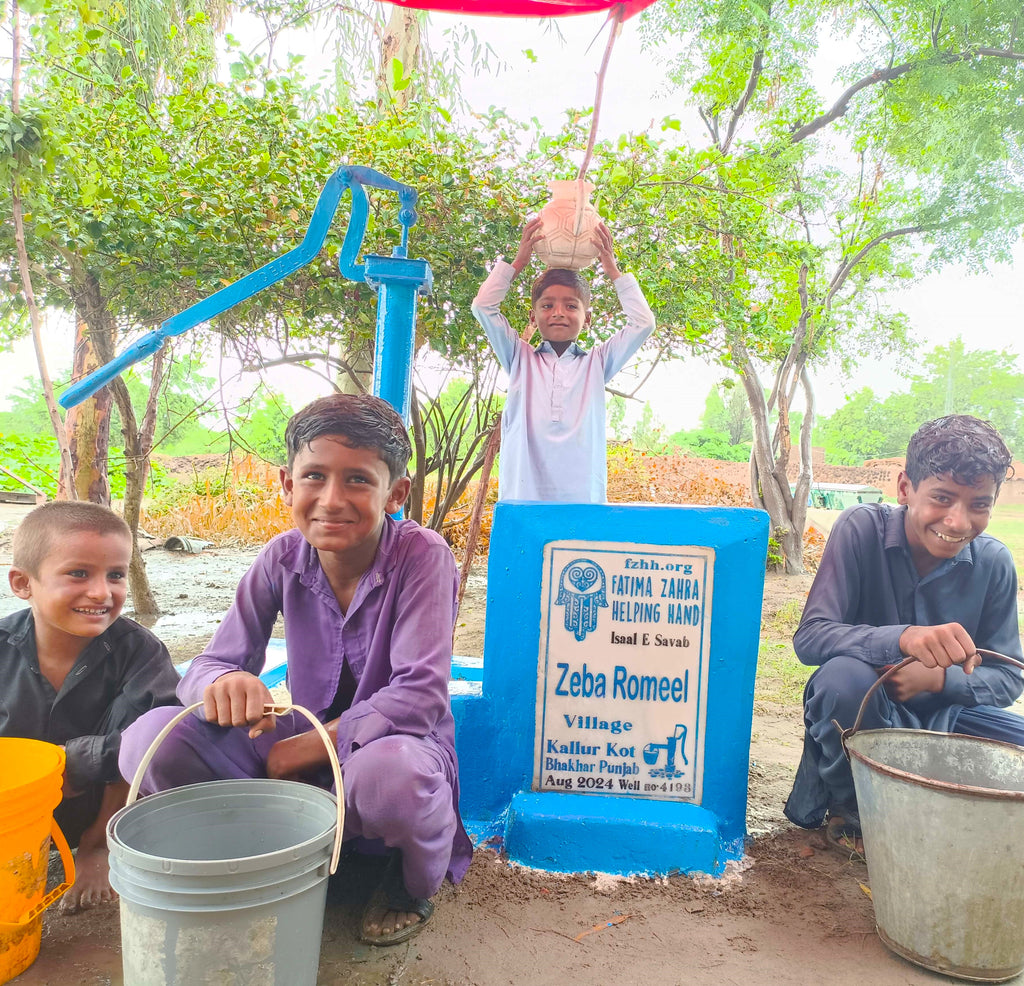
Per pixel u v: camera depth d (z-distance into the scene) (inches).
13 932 75.5
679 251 221.3
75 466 260.1
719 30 407.8
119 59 261.0
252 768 86.7
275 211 176.6
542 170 195.0
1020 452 745.6
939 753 92.7
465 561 191.9
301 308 189.2
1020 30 407.8
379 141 182.7
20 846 74.1
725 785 107.7
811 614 107.9
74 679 94.8
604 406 159.0
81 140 175.6
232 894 59.6
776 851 106.8
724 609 107.5
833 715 102.5
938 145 411.2
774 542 410.0
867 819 84.7
